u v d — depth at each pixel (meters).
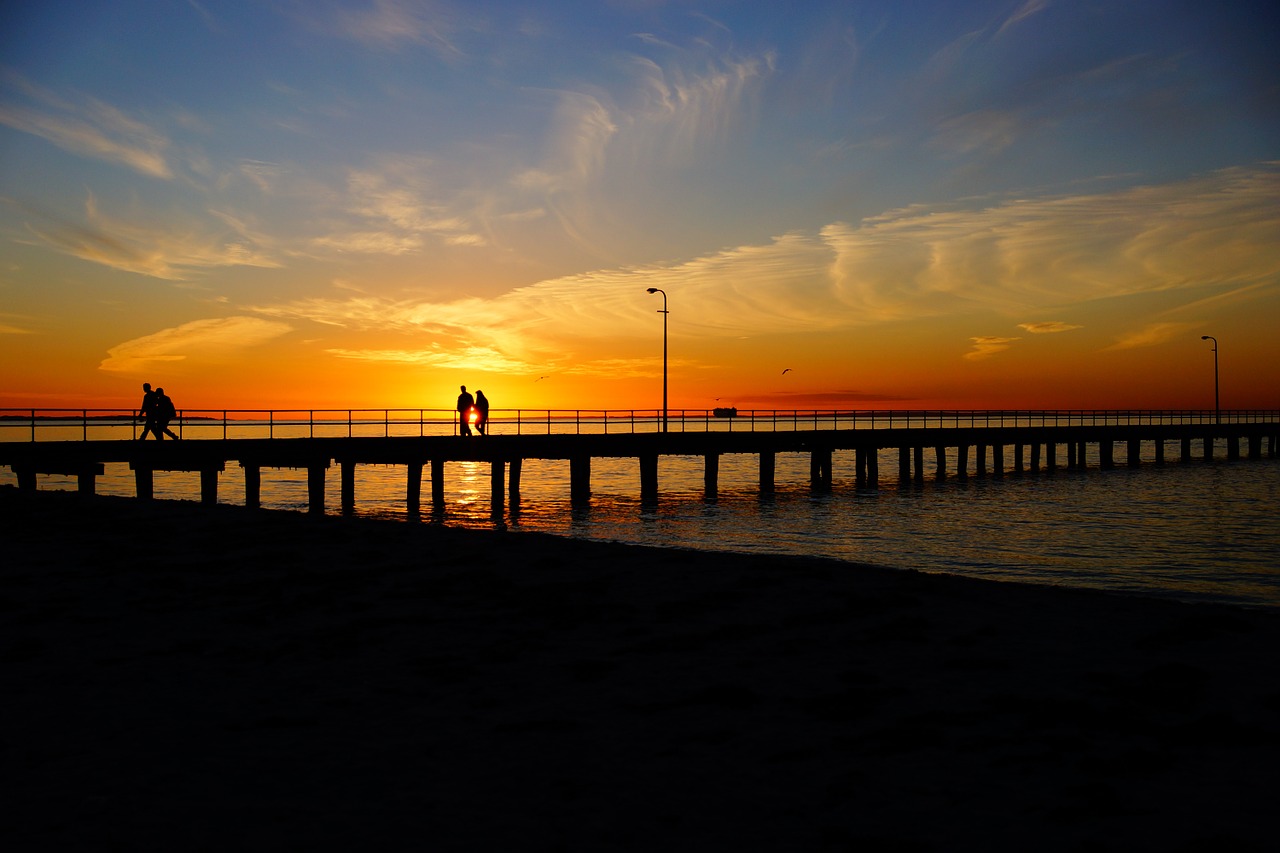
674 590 10.50
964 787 4.80
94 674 7.12
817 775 4.98
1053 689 6.63
